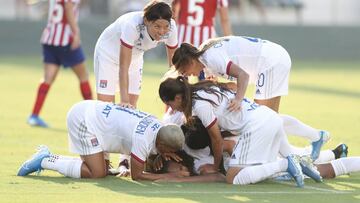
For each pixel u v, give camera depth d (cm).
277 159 2400
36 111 3828
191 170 2453
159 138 2322
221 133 2417
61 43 3862
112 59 2756
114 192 2205
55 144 3231
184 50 2398
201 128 2408
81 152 2414
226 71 2400
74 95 5328
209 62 2409
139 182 2364
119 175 2480
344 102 5012
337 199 2133
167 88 2322
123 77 2597
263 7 9638
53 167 2436
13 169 2588
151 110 4391
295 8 9850
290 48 8644
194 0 3434
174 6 3434
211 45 2436
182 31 3462
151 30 2520
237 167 2347
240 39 2573
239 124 2364
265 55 2570
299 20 9819
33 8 9144
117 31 2728
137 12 2655
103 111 2406
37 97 3831
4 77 6431
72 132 2416
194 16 3444
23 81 6150
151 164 2430
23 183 2331
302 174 2305
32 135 3494
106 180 2394
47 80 3856
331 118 4184
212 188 2275
